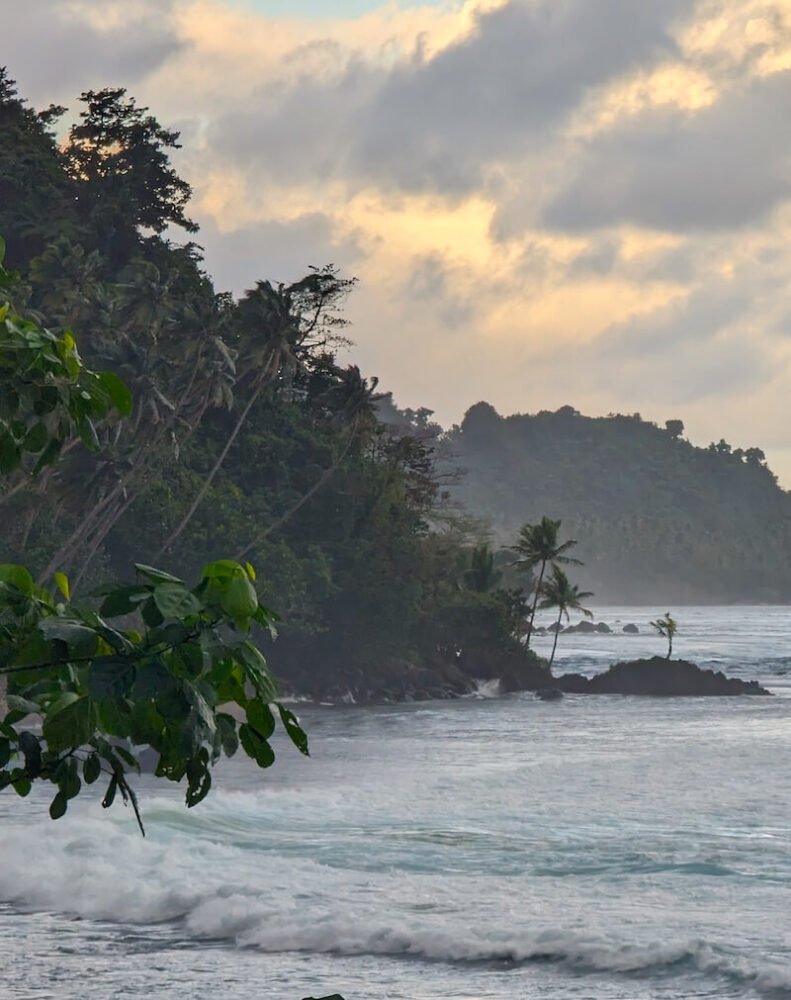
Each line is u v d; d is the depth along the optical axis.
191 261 176.25
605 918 34.75
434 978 30.14
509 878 40.09
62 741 5.41
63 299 120.88
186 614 5.35
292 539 152.38
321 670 149.62
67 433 6.58
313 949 32.53
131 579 132.38
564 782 63.69
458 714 127.44
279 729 104.88
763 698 148.75
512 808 54.69
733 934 32.91
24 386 6.39
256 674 5.50
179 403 115.12
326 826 49.53
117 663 5.35
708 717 120.50
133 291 125.44
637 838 46.94
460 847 45.28
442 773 68.62
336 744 92.25
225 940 33.56
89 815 49.28
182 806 51.94
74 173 180.62
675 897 37.44
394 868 41.66
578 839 46.84
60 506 118.00
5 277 6.92
